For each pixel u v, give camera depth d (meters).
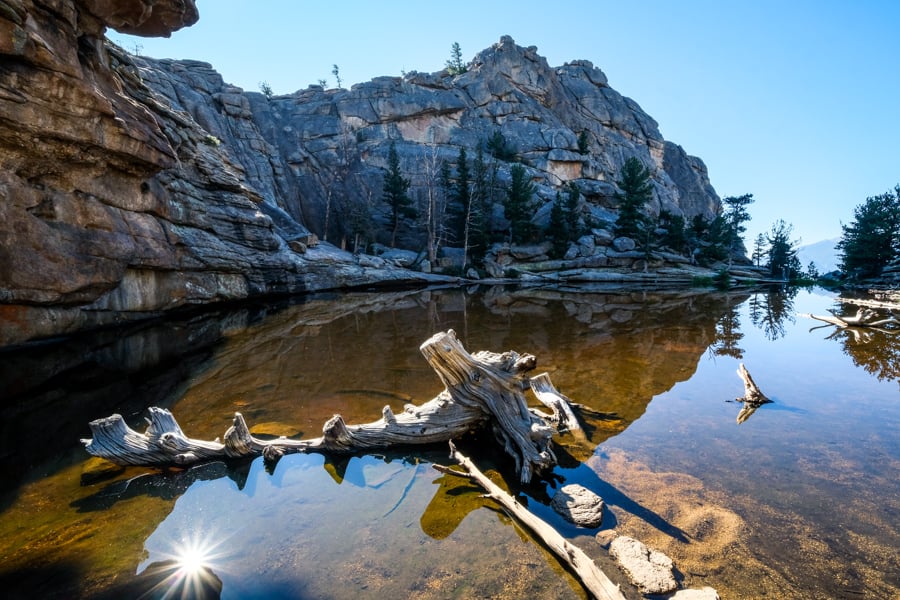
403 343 11.68
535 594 2.78
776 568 3.00
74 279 11.27
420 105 57.59
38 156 10.33
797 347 10.96
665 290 31.00
